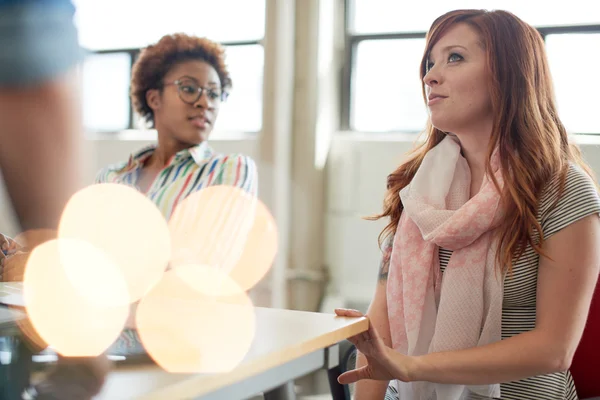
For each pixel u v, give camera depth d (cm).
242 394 76
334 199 373
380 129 373
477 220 120
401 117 368
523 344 110
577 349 127
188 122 191
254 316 105
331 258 374
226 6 394
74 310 74
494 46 123
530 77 123
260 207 363
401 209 146
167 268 170
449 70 126
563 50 325
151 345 79
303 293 371
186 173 183
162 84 194
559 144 125
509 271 118
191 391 64
